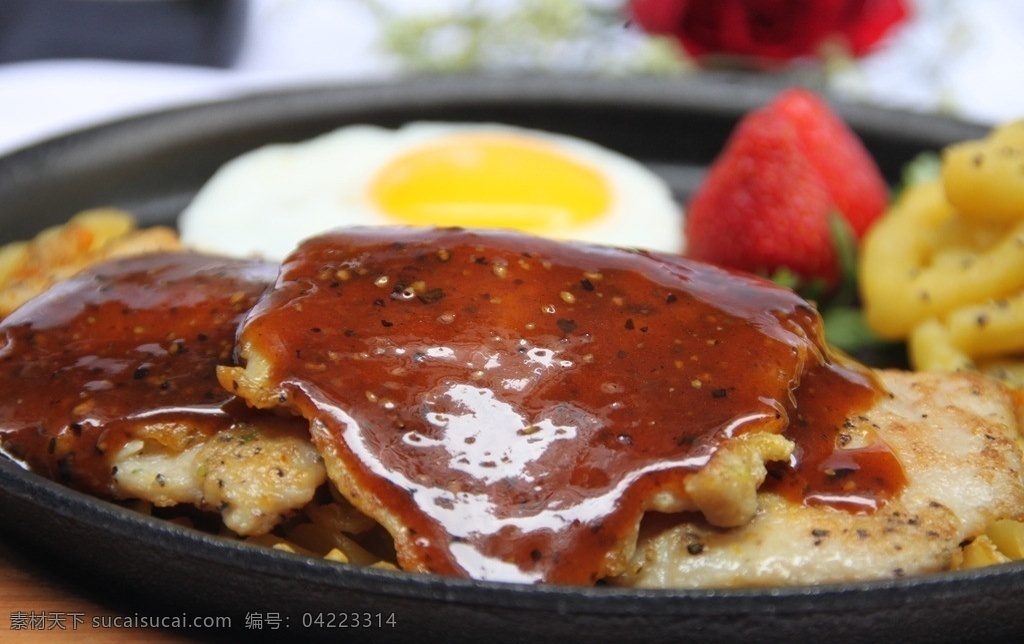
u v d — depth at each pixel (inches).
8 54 17.6
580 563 9.7
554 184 14.1
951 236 12.5
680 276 10.6
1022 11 19.7
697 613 9.2
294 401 10.0
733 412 10.0
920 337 12.2
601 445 9.9
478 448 9.9
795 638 9.7
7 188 13.4
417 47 17.4
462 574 9.7
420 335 10.2
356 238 10.7
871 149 14.8
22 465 10.3
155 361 10.5
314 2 19.0
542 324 10.3
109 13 17.7
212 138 14.4
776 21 17.0
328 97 14.8
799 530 10.0
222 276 11.0
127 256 11.4
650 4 17.0
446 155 14.1
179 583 10.0
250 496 10.1
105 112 15.9
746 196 13.1
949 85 17.8
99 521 9.8
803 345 10.4
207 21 17.8
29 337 10.6
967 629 9.8
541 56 17.4
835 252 13.2
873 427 10.4
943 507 10.2
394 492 9.8
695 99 15.0
